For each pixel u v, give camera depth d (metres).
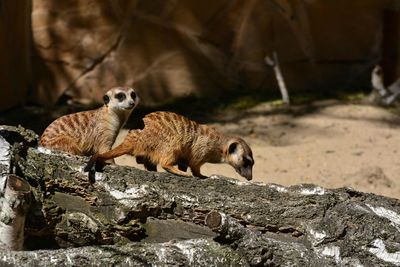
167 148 7.78
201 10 16.09
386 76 16.59
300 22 16.44
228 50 16.36
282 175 11.67
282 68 16.48
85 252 6.32
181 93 16.20
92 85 16.05
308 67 16.61
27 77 15.88
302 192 7.03
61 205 6.92
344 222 6.81
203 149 8.15
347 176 11.66
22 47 15.62
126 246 6.46
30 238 6.98
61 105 15.89
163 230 6.95
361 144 13.29
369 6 16.62
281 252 6.59
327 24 16.59
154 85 16.11
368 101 15.72
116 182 6.93
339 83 16.67
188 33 16.12
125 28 15.94
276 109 15.25
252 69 16.44
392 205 7.14
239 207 6.91
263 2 16.23
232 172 11.63
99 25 15.91
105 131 8.36
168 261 6.41
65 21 15.89
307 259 6.62
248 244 6.48
